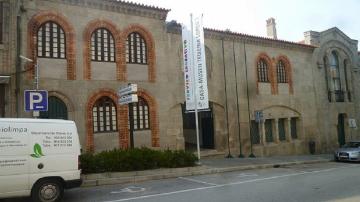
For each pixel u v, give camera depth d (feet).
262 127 69.87
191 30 54.49
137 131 53.42
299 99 77.77
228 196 30.66
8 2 43.27
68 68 47.96
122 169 40.83
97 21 50.93
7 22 43.04
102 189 34.86
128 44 54.08
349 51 92.07
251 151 67.15
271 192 32.45
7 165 26.48
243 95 67.46
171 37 58.75
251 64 69.51
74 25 48.93
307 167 55.16
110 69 51.70
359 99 92.89
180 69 59.26
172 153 46.03
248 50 69.41
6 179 26.35
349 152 64.49
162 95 56.54
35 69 42.88
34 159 27.53
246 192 32.53
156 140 54.95
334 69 88.22
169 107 57.11
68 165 29.12
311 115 79.82
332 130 84.07
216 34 64.44
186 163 45.96
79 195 31.86
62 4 48.19
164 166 43.96
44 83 45.85
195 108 51.85
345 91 89.51
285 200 28.78
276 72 74.18
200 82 52.80
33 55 45.11
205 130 65.92
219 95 64.13
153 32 56.49
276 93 73.26
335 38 88.79
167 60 57.72
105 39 51.98
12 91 42.83
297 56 78.95
